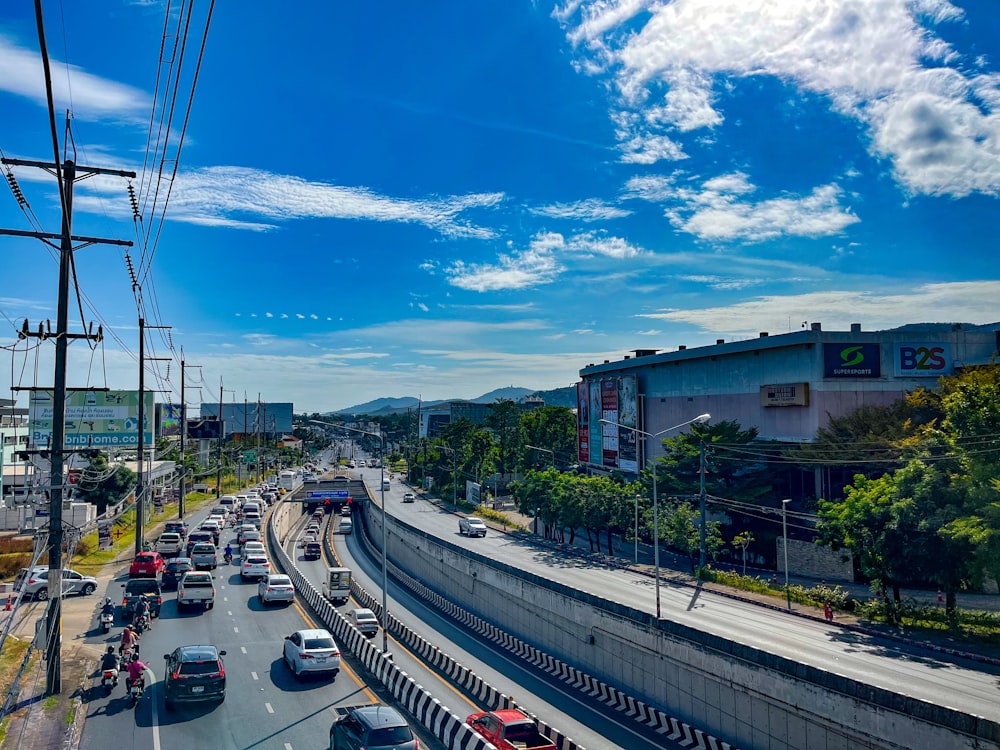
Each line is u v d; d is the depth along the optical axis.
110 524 63.72
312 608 42.56
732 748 23.75
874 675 27.08
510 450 127.19
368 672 30.06
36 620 37.69
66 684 27.28
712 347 73.19
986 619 35.66
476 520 81.81
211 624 38.66
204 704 25.59
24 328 25.83
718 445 60.53
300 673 28.45
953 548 33.78
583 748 22.91
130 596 39.75
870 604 38.94
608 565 59.25
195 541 64.62
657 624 29.86
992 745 17.83
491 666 35.56
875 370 61.91
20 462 78.06
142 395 56.22
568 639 36.91
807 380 62.44
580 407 100.81
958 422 35.84
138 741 22.22
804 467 60.38
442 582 56.97
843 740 21.78
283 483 115.69
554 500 70.62
